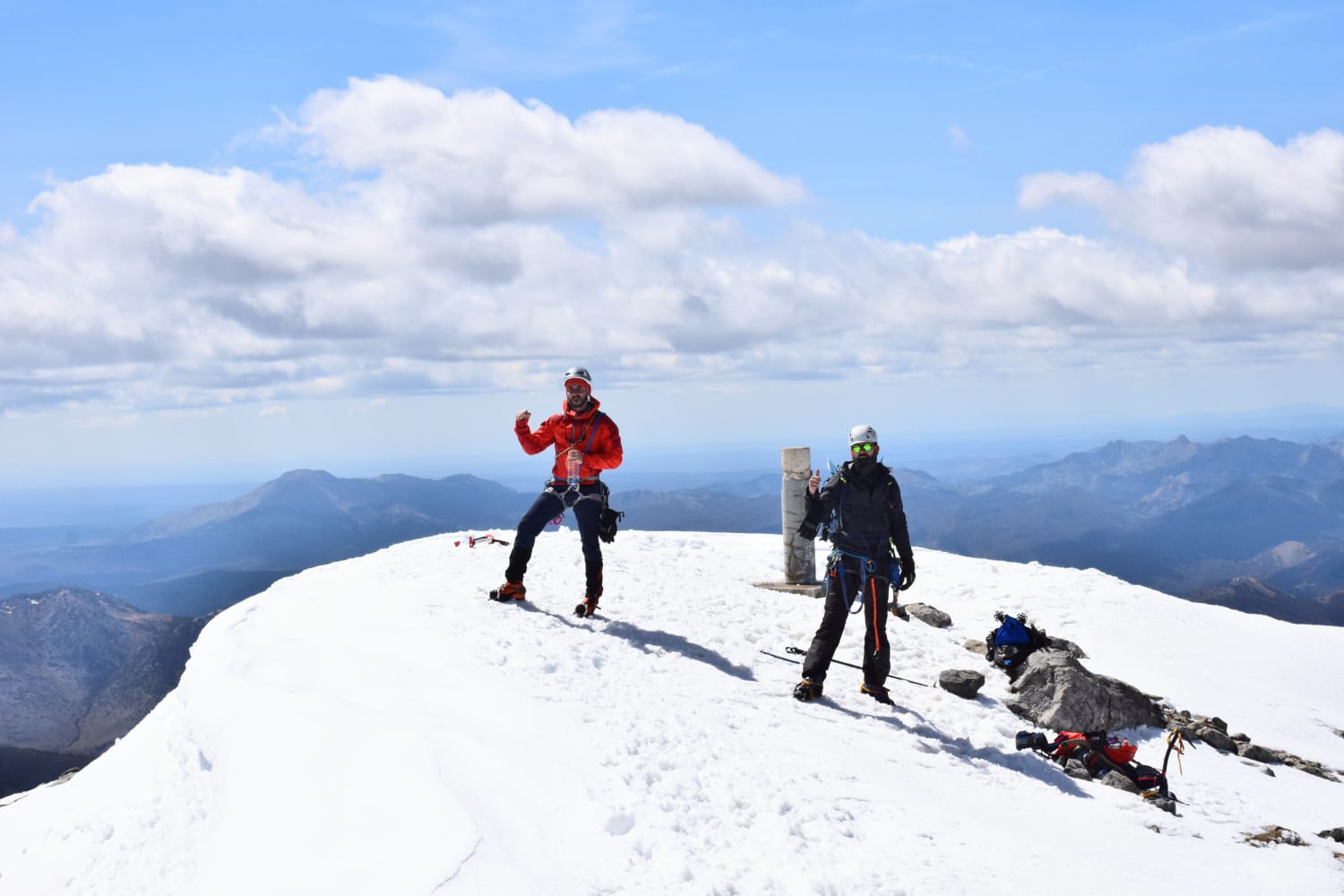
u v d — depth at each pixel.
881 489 7.69
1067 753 7.39
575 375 8.59
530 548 8.73
